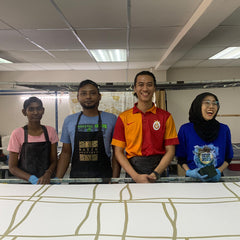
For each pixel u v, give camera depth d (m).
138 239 0.61
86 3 2.19
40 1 2.15
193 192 0.92
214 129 1.35
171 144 1.31
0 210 0.78
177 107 5.68
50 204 0.82
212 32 3.13
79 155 1.41
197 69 5.69
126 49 3.88
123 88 1.71
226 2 1.97
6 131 5.70
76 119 1.46
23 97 5.62
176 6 2.27
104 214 0.74
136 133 1.31
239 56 4.57
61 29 2.90
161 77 5.43
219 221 0.69
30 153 1.45
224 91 5.58
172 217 0.72
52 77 5.76
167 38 3.30
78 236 0.63
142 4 2.22
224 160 1.41
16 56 4.30
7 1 2.14
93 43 3.51
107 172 1.42
